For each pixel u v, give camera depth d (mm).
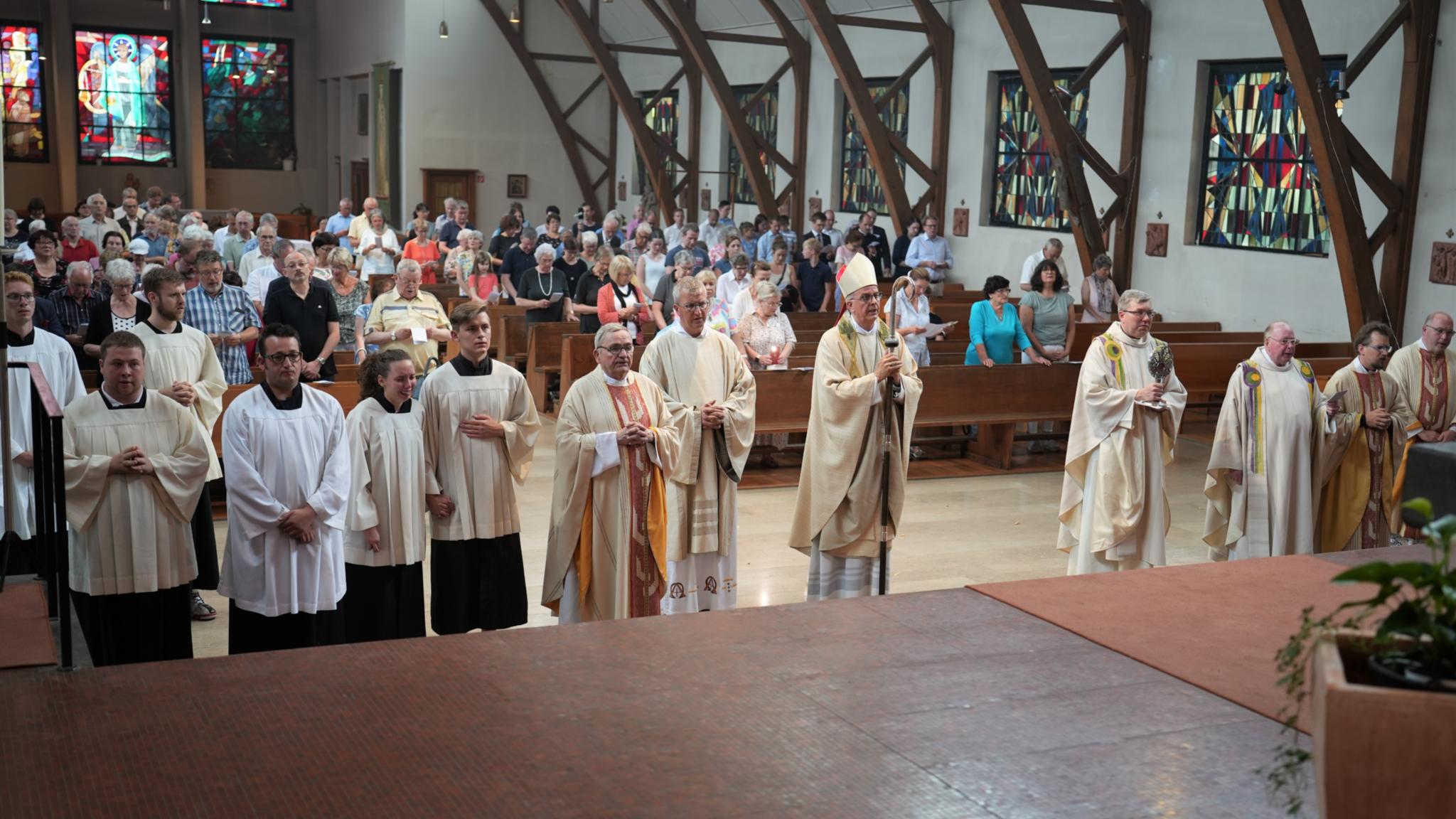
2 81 24047
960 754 2379
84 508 4469
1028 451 10781
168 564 4629
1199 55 13406
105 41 26312
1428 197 11234
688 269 10250
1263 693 2672
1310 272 12281
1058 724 2518
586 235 13406
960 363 11492
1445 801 1466
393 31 24344
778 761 2336
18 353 5309
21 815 2086
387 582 5105
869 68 18688
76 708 2533
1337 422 6469
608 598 5340
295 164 28344
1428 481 2039
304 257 7539
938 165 17266
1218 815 2152
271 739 2398
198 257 7336
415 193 24406
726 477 5738
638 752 2367
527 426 5328
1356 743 1487
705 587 5812
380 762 2307
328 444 4789
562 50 25203
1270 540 6426
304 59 28094
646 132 22391
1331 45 11961
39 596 3932
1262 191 12961
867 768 2314
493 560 5312
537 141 25297
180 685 2662
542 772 2273
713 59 19188
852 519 5891
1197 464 10359
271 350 4645
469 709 2559
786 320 9742
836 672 2799
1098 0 13867
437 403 5191
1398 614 1611
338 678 2721
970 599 3332
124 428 4578
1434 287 11219
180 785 2201
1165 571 3586
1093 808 2172
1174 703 2633
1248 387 6395
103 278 9141
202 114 26812
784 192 20188
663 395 5574
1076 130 14961
